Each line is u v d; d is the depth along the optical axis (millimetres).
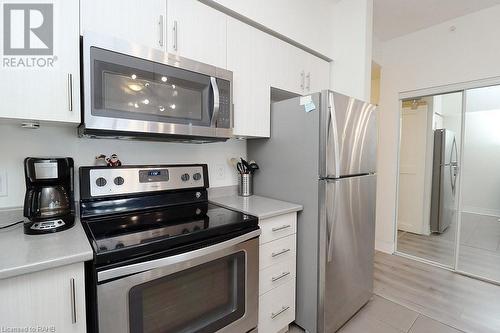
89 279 873
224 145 1959
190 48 1374
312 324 1619
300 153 1680
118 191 1317
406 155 3283
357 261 1850
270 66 1802
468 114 2631
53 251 821
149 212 1403
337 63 2348
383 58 3209
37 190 1052
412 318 1837
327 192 1553
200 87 1371
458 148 2734
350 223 1748
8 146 1154
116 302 857
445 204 3010
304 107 1647
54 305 784
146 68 1177
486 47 2457
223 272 1195
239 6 1576
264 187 1947
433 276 2516
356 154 1784
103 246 888
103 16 1097
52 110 980
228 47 1546
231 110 1504
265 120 1790
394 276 2516
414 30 2914
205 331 1113
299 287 1694
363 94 2176
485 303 2031
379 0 2361
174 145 1691
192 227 1138
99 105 1056
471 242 2705
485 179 2604
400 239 3377
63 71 998
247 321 1291
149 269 920
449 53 2697
